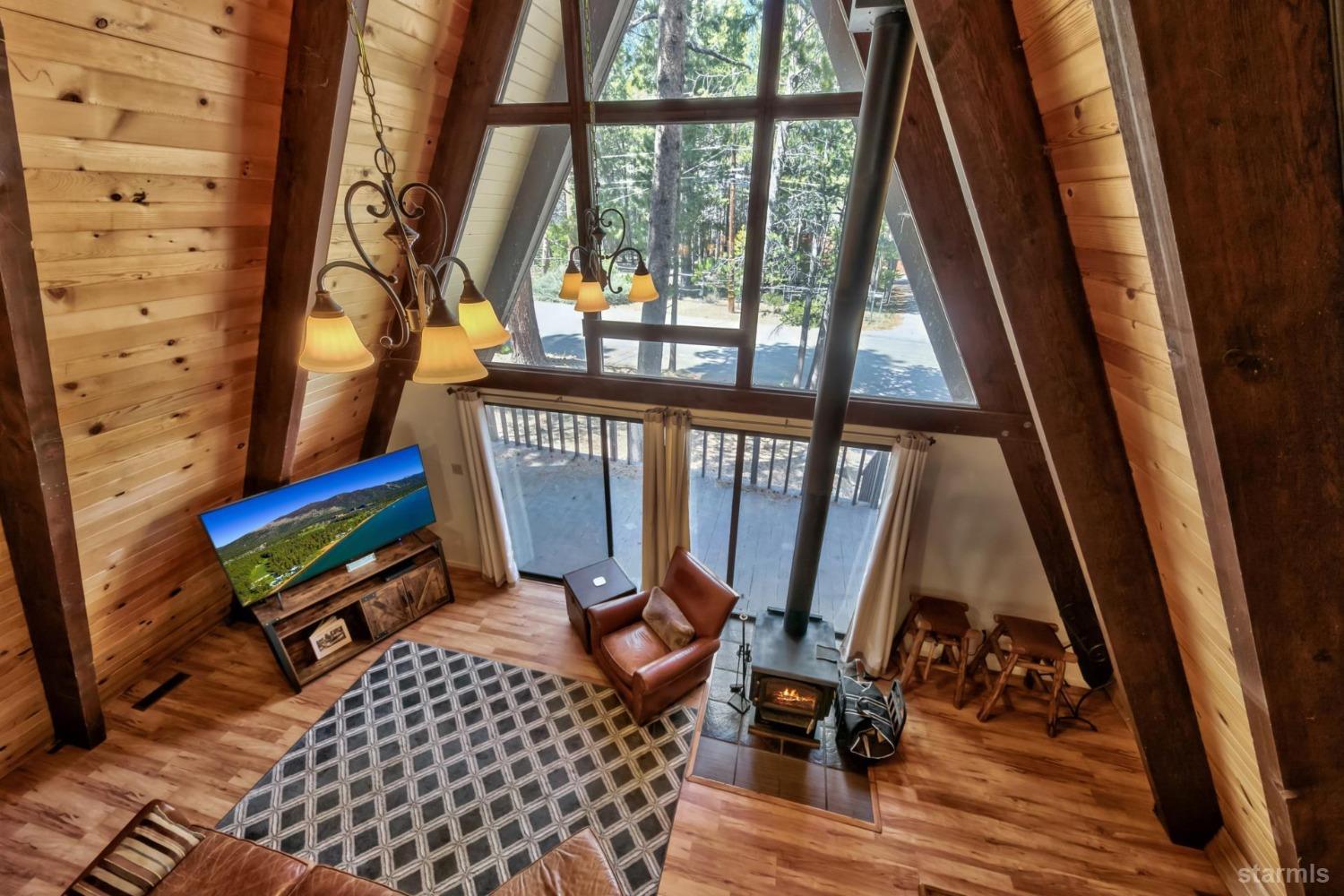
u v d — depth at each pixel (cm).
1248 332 115
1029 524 345
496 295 402
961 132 171
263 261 273
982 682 394
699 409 385
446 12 282
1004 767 333
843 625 443
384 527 418
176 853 225
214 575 397
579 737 347
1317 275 108
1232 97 100
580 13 297
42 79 162
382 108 279
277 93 230
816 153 304
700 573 385
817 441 286
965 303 303
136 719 352
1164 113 103
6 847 281
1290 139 100
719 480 509
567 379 402
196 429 302
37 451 222
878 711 346
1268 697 150
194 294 250
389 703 370
